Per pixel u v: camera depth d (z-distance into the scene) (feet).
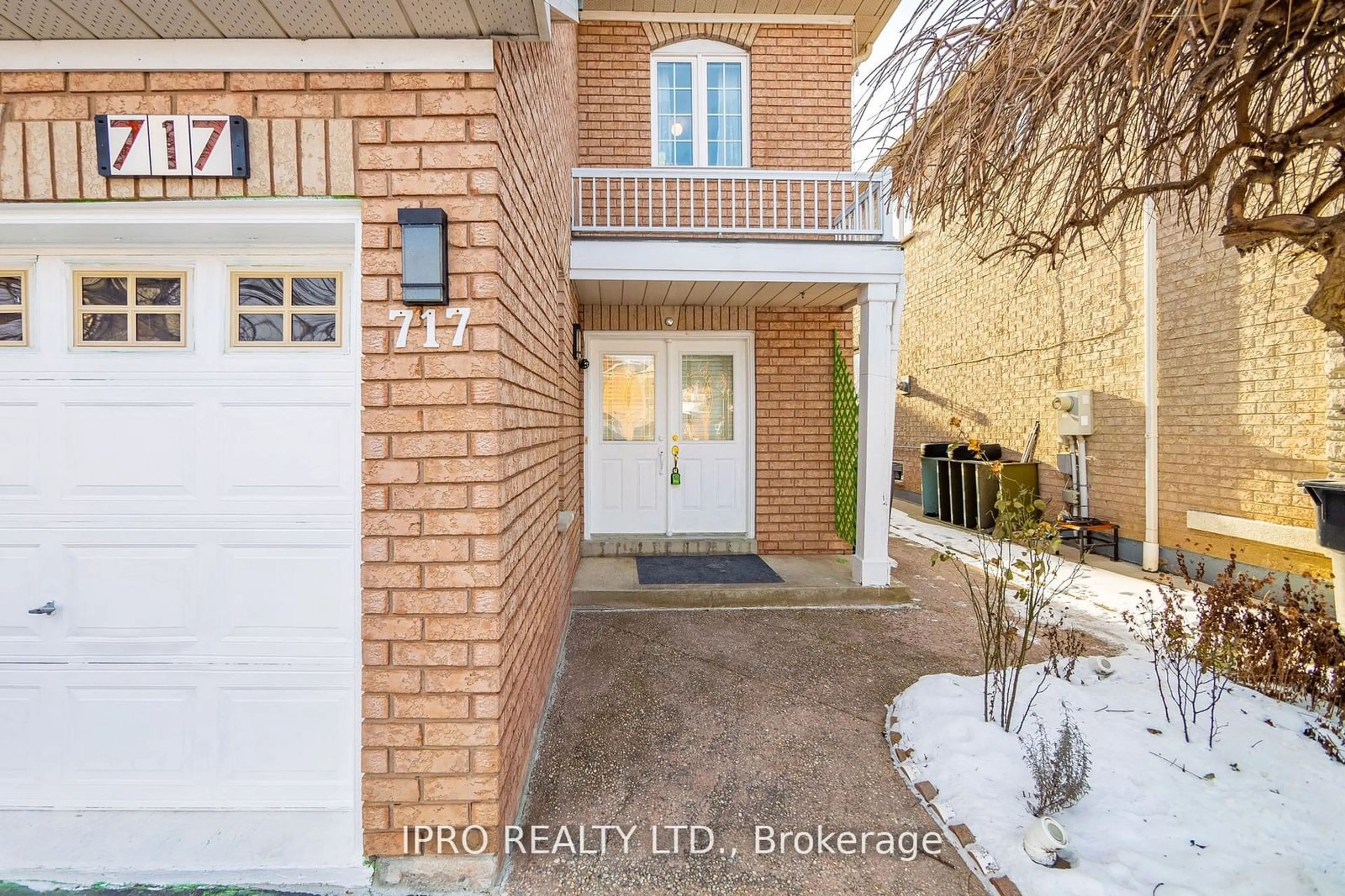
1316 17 5.83
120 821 7.46
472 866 6.80
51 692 7.71
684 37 21.13
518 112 7.97
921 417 36.70
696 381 22.35
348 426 7.70
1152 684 11.32
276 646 7.67
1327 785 8.23
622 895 6.75
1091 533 22.53
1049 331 25.41
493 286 6.77
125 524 7.70
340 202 6.90
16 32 6.52
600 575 18.67
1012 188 9.09
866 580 17.65
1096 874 6.65
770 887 6.88
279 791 7.64
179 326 7.81
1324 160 8.58
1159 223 18.40
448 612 6.83
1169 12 6.29
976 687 11.38
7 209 6.90
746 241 16.88
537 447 9.80
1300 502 15.99
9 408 7.72
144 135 6.75
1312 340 15.71
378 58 6.73
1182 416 19.31
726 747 9.85
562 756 9.55
